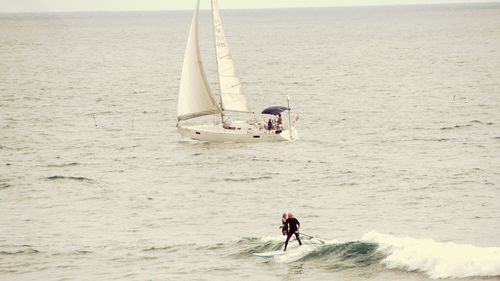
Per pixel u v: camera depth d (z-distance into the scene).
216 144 179.50
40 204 126.50
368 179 139.75
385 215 114.38
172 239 103.50
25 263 93.75
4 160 164.25
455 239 99.56
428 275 77.12
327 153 166.25
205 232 107.12
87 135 196.00
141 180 144.25
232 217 115.94
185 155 167.50
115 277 86.75
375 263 82.44
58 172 151.88
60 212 121.06
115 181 143.50
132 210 121.69
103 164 159.62
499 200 121.50
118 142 185.12
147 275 86.75
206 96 184.50
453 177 138.88
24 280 87.12
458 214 113.50
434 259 79.44
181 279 84.62
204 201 127.00
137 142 184.75
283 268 84.88
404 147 171.12
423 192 128.38
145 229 109.88
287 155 164.75
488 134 184.75
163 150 173.88
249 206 122.75
